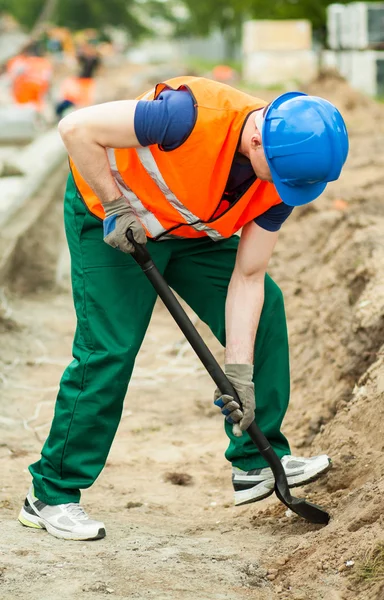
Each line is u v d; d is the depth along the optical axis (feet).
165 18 329.31
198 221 13.75
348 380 19.84
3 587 12.27
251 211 13.80
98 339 13.98
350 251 24.53
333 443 16.90
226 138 12.83
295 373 21.97
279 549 13.79
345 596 12.11
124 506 16.57
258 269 14.35
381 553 12.32
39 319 27.81
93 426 14.11
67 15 295.48
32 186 43.11
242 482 15.05
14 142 63.77
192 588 12.51
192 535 14.98
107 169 13.24
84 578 12.64
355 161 41.50
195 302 15.17
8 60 96.07
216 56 263.08
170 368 24.54
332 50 79.10
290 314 24.82
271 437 15.06
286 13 104.22
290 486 14.74
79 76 87.97
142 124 12.72
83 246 14.19
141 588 12.41
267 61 100.37
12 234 32.83
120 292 14.05
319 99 12.94
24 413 21.13
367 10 76.74
